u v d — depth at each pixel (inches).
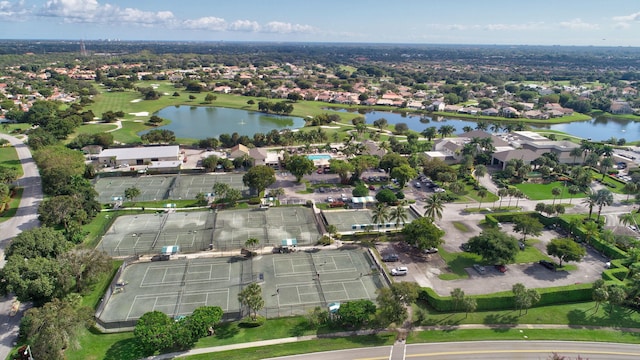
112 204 7145.7
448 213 7066.9
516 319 4394.7
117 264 5255.9
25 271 4227.4
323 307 4500.5
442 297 4517.7
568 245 5319.9
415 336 4094.5
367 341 4003.4
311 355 3806.6
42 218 5816.9
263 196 7598.4
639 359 3860.7
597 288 4483.3
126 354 3754.9
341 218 6771.7
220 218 6727.4
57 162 7608.3
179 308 4461.1
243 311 4377.5
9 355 3690.9
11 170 7628.0
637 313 4564.5
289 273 5182.1
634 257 5418.3
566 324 4347.9
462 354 3855.8
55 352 3501.5
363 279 5073.8
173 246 5570.9
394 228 6397.6
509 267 5403.5
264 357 3759.8
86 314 3846.0
